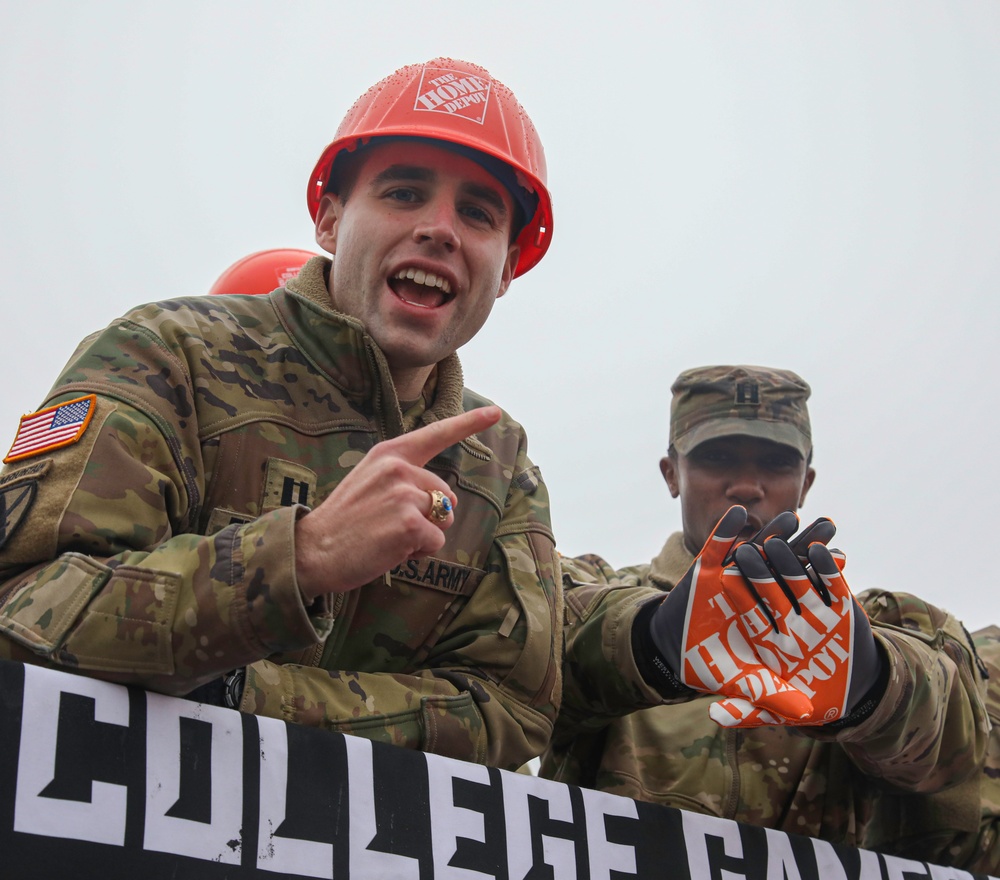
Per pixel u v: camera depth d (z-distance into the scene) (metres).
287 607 1.84
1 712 1.69
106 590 1.88
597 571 4.11
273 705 2.18
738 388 4.03
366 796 2.01
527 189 2.79
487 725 2.47
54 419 2.18
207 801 1.83
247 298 2.65
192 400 2.35
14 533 2.04
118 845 1.73
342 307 2.65
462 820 2.13
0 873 1.62
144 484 2.14
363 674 2.36
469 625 2.62
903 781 3.05
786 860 2.69
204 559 1.89
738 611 2.54
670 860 2.46
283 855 1.88
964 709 3.18
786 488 4.02
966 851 3.60
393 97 2.70
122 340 2.33
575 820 2.32
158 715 1.84
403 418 2.71
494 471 2.80
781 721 2.48
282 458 2.43
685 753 3.30
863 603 3.39
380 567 1.86
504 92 2.80
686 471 4.06
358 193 2.67
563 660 2.93
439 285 2.61
